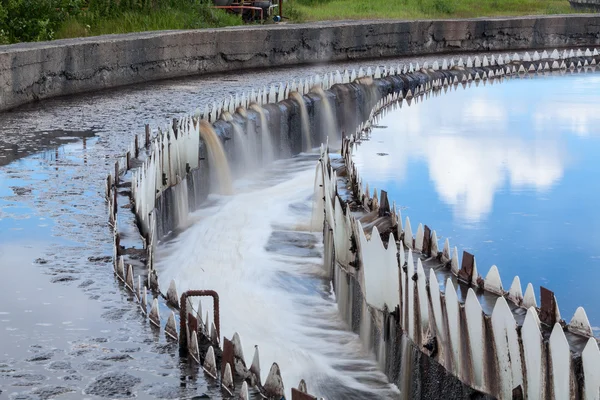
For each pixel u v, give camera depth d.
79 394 7.47
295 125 24.17
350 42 38.81
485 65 36.72
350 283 11.65
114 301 9.62
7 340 8.54
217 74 32.53
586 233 13.86
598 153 20.03
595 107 27.17
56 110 23.00
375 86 29.53
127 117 22.02
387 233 11.92
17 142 18.56
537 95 30.23
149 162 14.88
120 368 7.97
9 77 23.00
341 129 27.22
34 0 31.69
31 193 14.25
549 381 7.32
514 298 9.23
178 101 25.00
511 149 20.56
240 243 15.12
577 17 46.06
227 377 7.58
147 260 11.02
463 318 8.30
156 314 8.98
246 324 11.66
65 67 25.92
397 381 9.72
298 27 37.09
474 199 15.95
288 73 33.06
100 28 33.78
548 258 12.77
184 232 15.59
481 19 44.66
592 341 6.95
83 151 17.64
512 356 7.67
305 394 6.75
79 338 8.62
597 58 40.00
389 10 51.94
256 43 34.81
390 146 21.06
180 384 7.67
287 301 12.56
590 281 11.87
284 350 10.83
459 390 8.38
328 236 13.65
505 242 13.46
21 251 11.31
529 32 45.16
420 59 39.28
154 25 35.59
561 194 16.38
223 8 44.06
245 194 18.89
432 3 54.69
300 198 18.56
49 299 9.65
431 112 26.42
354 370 10.30
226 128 19.59
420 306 9.03
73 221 12.67
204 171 18.05
